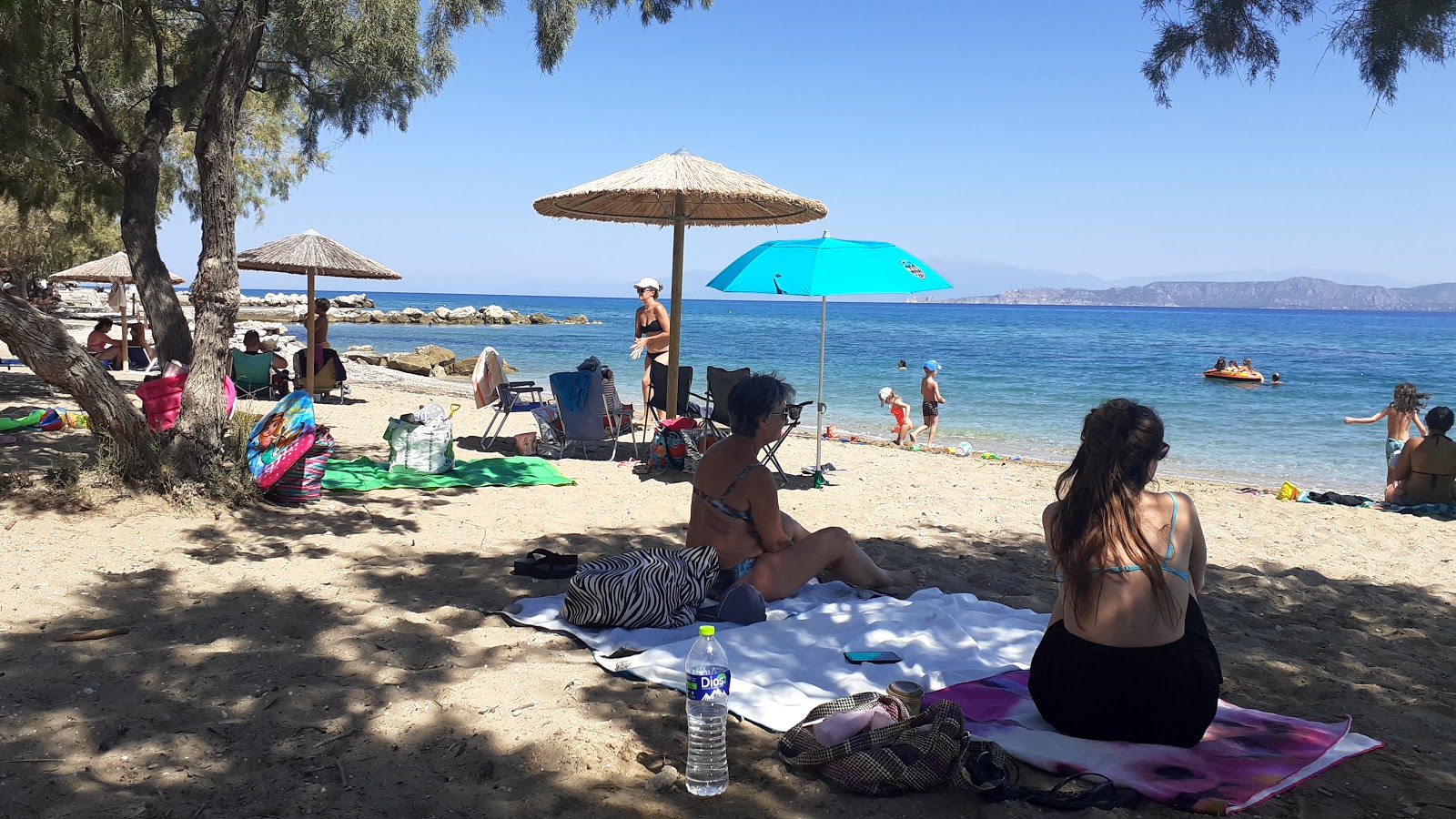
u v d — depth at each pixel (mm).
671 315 8891
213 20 9398
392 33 8531
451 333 52156
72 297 58312
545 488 7727
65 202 13086
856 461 10172
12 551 5043
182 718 3225
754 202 8742
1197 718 3088
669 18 8586
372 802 2697
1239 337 65250
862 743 2947
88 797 2664
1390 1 3709
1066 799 2770
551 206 8969
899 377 27531
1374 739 3369
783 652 3959
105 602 4438
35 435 8664
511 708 3371
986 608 4750
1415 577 6109
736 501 4590
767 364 32562
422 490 7379
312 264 12391
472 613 4535
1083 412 19094
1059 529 3234
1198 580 3311
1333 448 15016
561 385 8906
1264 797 2818
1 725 3098
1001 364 35000
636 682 3676
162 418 7371
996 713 3412
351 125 11086
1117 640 3100
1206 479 12266
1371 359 42312
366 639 4105
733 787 2863
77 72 9570
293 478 6500
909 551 6312
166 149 14234
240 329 36500
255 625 4234
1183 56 4301
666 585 4297
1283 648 4551
